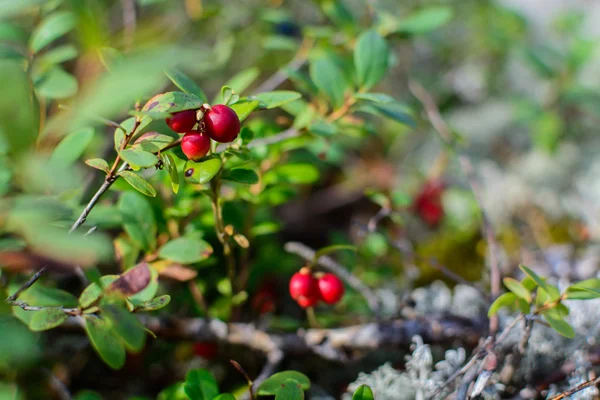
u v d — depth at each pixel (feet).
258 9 1.94
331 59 1.50
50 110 1.39
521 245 1.76
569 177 2.05
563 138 2.15
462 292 1.56
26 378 1.40
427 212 1.92
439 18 1.57
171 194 1.40
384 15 1.61
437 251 1.77
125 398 1.49
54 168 1.06
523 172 2.11
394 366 1.49
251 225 1.47
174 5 2.19
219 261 1.52
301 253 1.46
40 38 1.36
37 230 1.06
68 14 1.37
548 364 1.42
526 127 2.33
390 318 1.45
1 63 1.05
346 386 1.48
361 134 1.42
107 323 1.16
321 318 1.45
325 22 2.18
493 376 1.35
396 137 2.32
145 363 1.51
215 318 1.43
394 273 1.71
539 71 2.00
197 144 1.17
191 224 1.42
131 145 1.17
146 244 1.33
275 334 1.44
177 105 1.14
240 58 2.16
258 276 1.56
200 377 1.27
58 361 1.48
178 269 1.33
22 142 1.05
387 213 1.50
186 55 1.06
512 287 1.26
